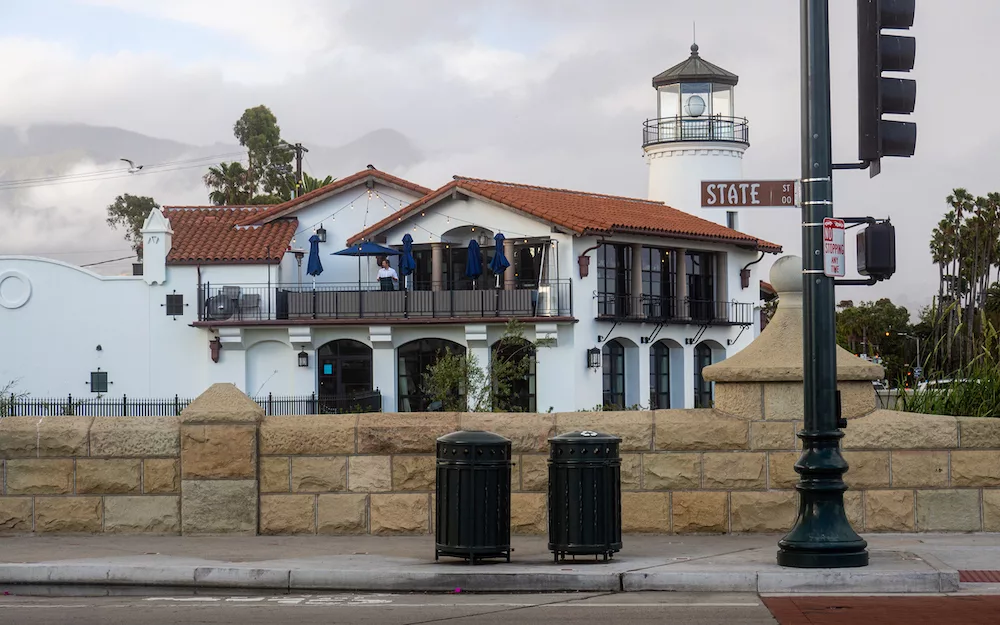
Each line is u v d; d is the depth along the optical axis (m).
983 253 68.00
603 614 10.61
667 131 55.53
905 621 10.12
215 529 14.38
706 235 47.19
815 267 12.41
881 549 12.91
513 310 43.62
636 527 14.31
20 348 46.88
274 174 91.00
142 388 46.66
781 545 12.18
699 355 49.56
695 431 14.25
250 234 48.59
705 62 55.41
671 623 10.19
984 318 16.86
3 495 14.52
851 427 14.19
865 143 12.35
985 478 14.05
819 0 12.52
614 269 45.38
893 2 12.25
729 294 49.84
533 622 10.30
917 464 14.10
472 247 44.09
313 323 45.03
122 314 46.84
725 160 55.28
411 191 49.38
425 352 45.22
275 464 14.43
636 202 52.12
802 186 12.58
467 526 12.34
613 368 45.81
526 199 44.84
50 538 14.29
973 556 12.70
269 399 43.88
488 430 14.34
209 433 14.41
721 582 11.68
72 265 46.91
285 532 14.39
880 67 12.29
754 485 14.18
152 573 12.04
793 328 14.38
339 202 49.88
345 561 12.57
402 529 14.33
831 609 10.67
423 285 46.59
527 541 14.02
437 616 10.59
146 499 14.46
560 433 14.29
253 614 10.77
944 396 15.93
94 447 14.51
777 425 14.16
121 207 93.88
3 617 10.75
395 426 14.38
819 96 12.48
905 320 78.94
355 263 49.62
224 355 46.16
